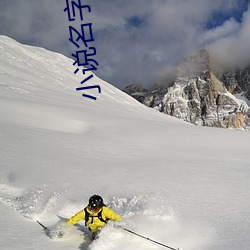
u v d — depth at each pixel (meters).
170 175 11.60
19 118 25.31
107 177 10.90
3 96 35.56
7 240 5.33
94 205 5.71
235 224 6.55
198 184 10.27
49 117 28.12
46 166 11.83
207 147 20.58
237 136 25.59
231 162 15.45
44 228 6.12
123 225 5.95
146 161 14.80
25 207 7.39
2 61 76.44
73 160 13.51
